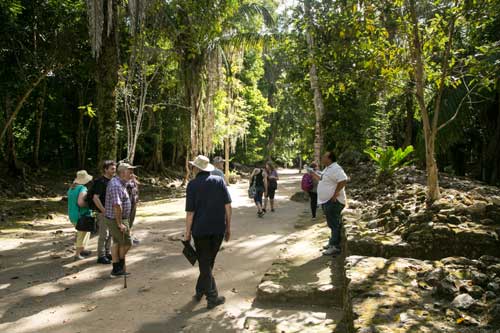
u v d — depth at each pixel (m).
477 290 3.59
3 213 13.41
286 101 42.59
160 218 13.01
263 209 13.64
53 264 7.35
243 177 39.53
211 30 14.35
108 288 6.04
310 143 24.73
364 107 19.72
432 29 6.78
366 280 3.97
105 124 11.15
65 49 18.25
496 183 16.64
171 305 5.34
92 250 8.46
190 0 13.73
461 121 13.05
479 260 4.44
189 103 21.22
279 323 4.63
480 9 6.27
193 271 6.89
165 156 40.03
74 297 5.68
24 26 17.19
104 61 11.12
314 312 5.01
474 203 5.67
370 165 19.05
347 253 5.36
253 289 5.92
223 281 6.29
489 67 6.52
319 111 17.12
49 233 10.49
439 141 13.34
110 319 4.91
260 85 48.62
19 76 17.86
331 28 7.43
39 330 4.63
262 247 8.49
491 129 17.22
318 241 8.34
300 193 17.77
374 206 10.04
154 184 27.89
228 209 5.43
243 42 20.14
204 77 21.27
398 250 5.08
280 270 6.21
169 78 20.17
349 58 7.68
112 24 11.13
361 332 2.91
